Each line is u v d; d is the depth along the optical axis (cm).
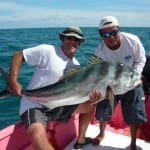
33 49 183
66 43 183
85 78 172
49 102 177
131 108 193
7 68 689
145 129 227
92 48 1123
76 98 175
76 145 207
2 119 354
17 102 407
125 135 227
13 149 178
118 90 173
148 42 1633
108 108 199
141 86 194
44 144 163
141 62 189
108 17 182
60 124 204
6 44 1497
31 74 595
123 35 187
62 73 182
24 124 179
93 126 236
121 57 190
